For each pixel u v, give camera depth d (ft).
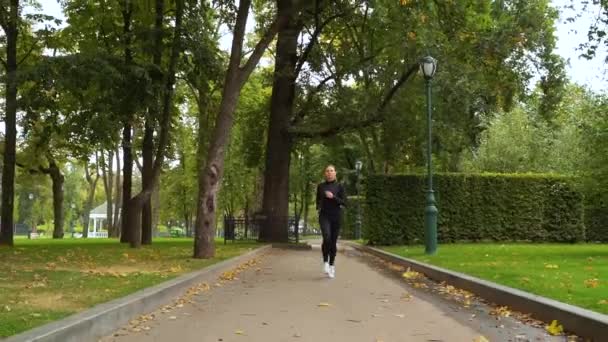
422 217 81.25
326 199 41.14
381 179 81.51
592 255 52.13
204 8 70.44
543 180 85.10
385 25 71.77
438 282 39.58
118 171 180.34
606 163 54.44
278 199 86.99
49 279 32.96
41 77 63.16
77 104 77.82
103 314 21.24
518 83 79.87
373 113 85.20
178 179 206.28
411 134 93.35
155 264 44.88
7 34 79.41
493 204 84.23
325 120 87.15
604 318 20.21
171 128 82.64
